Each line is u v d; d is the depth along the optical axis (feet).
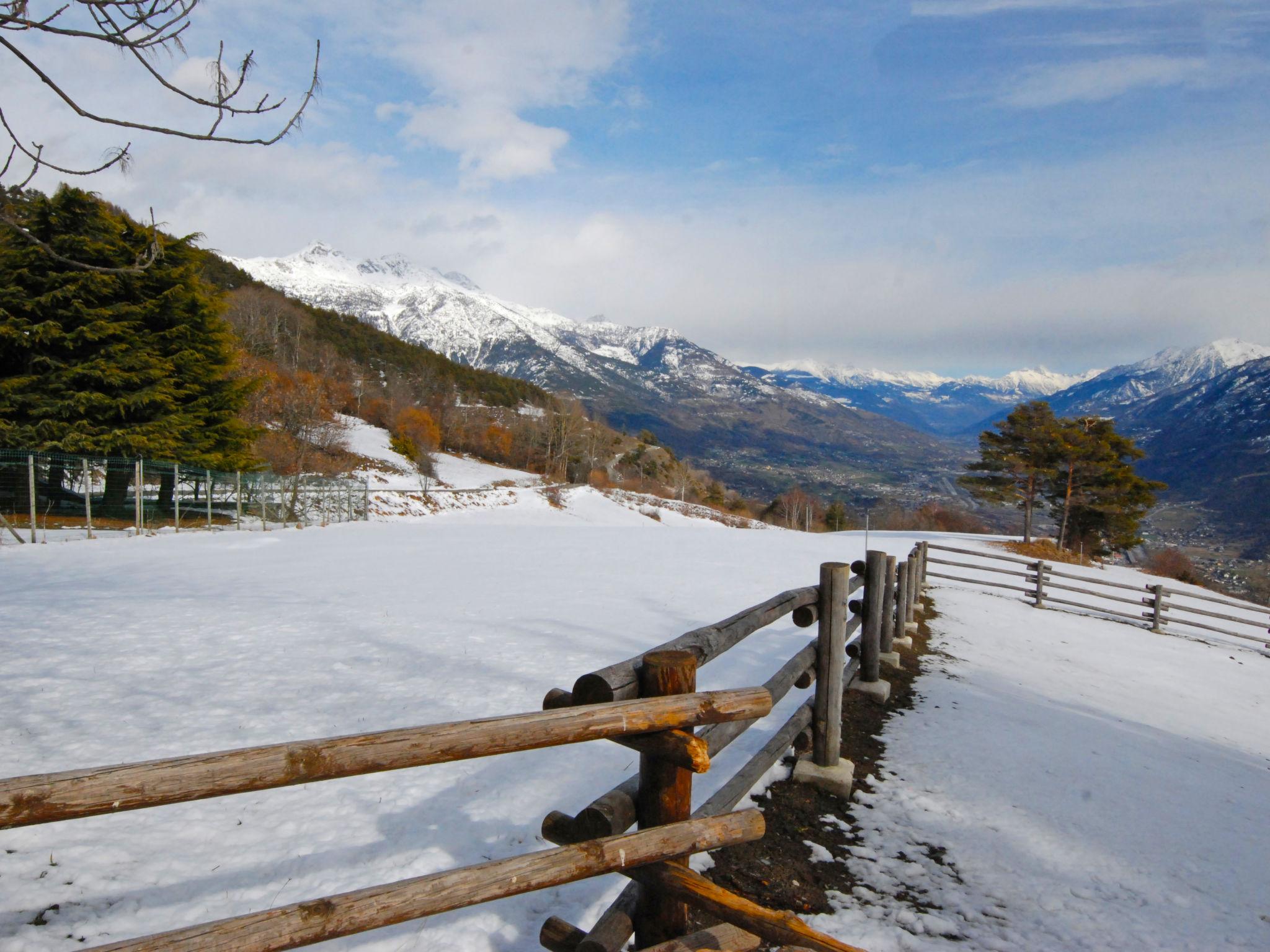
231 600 31.37
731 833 7.77
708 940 7.37
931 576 59.31
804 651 14.19
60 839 10.52
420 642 23.81
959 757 16.78
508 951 8.47
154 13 8.36
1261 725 27.40
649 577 46.37
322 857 10.37
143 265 10.02
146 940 4.49
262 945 4.87
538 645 24.02
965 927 10.01
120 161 9.33
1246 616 75.87
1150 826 14.23
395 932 8.69
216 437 88.48
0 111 8.34
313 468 122.93
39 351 76.07
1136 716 24.47
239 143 9.12
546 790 12.89
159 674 19.01
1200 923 10.63
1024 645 34.94
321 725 15.61
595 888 9.93
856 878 11.16
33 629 23.84
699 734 10.12
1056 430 136.36
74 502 72.84
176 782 4.66
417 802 12.26
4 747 13.55
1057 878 11.61
